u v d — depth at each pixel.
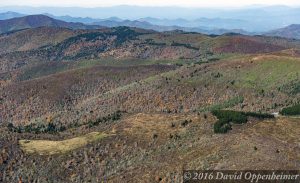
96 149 145.75
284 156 99.38
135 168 122.38
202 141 125.50
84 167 136.50
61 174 134.62
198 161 106.75
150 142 141.62
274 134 122.00
